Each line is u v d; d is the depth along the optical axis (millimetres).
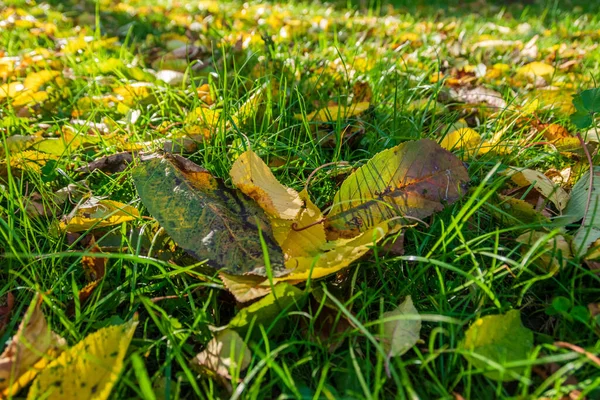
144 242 369
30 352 268
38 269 357
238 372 263
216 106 542
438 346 303
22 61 779
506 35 1194
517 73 788
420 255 356
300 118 547
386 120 557
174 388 278
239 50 853
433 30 1228
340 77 696
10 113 559
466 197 401
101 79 712
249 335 278
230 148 472
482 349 278
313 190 438
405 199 362
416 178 365
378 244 345
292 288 294
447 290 335
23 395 274
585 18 1409
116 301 333
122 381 267
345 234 361
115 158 474
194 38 1069
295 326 310
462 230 377
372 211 363
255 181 362
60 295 331
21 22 1068
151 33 1095
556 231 295
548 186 394
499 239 373
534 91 670
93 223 369
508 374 267
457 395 259
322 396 273
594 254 332
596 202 326
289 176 469
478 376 281
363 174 372
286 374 270
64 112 631
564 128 533
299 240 340
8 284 334
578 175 446
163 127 556
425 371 290
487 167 455
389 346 287
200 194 350
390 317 279
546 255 336
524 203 372
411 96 580
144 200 351
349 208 368
